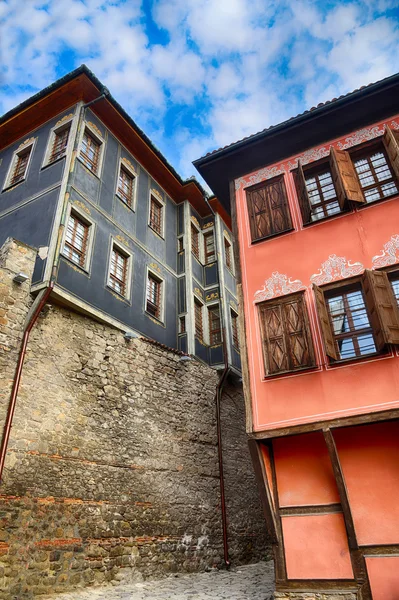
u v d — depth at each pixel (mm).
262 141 10398
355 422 7004
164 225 15086
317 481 7355
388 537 6559
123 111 13203
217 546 11391
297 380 7758
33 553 7492
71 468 8633
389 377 7070
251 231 9875
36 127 13336
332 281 8312
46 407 8594
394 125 9445
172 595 7980
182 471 11250
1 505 7305
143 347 11594
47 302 9477
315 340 7926
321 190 9672
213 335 14719
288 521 7250
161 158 14930
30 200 11492
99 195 12109
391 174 9047
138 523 9562
